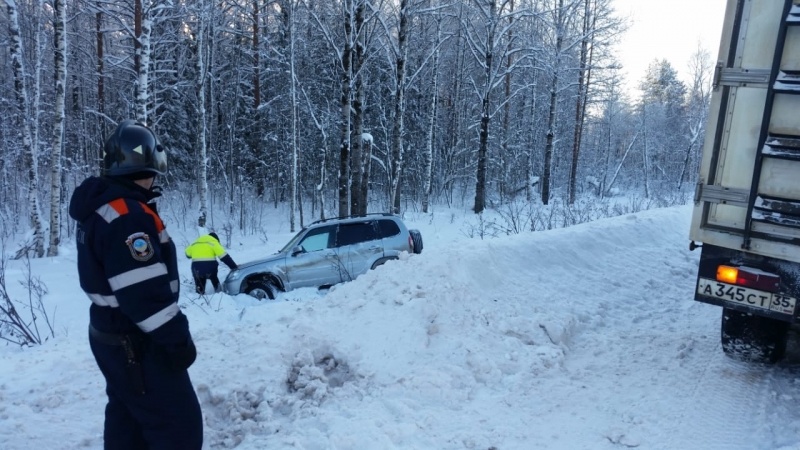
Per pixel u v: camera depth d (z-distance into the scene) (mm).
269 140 29734
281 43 27266
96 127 30453
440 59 29438
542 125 37656
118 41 25531
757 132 3840
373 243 10031
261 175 31094
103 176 2496
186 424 2549
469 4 25578
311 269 9742
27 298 9812
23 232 22375
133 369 2436
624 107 49250
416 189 31766
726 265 4074
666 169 49656
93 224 2334
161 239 2551
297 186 28281
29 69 25453
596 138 46062
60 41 15750
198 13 19609
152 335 2311
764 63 3756
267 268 9594
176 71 26531
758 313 3984
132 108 26141
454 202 31531
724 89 3926
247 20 27359
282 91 27438
